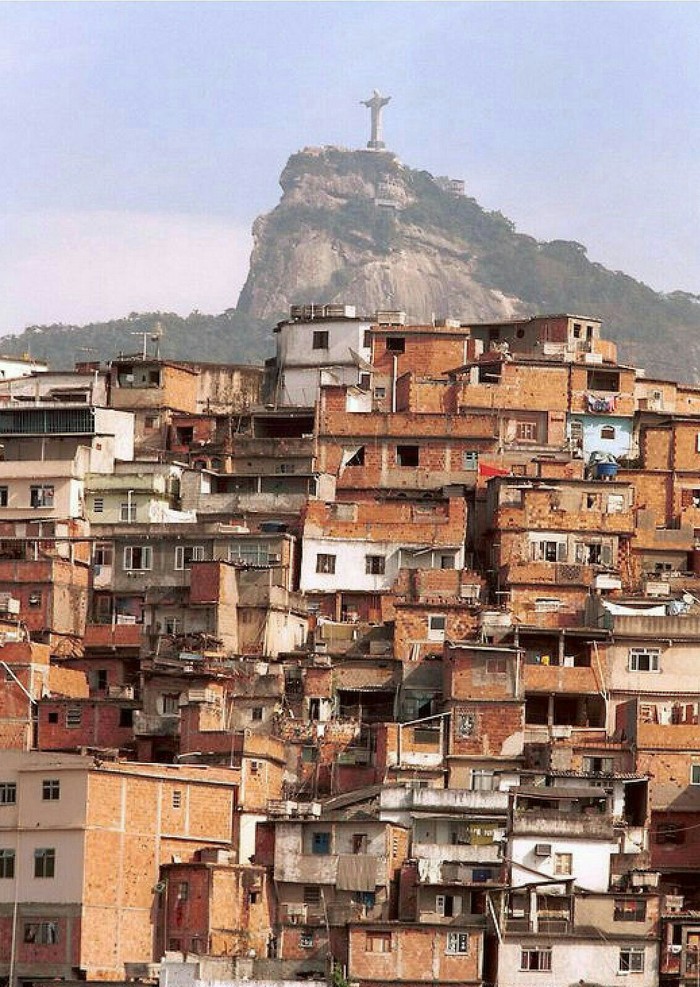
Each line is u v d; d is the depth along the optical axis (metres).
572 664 177.25
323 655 177.62
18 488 199.88
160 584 188.38
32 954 151.00
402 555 192.25
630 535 192.62
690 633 175.75
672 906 152.38
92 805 152.50
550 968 146.50
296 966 145.38
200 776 158.38
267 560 188.88
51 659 181.12
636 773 166.25
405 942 146.88
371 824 153.88
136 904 153.12
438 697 174.88
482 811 156.12
